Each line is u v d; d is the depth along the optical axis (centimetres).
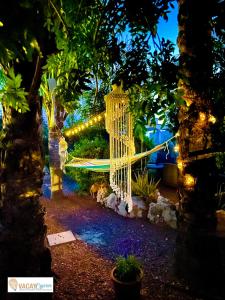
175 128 352
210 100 285
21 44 161
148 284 344
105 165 629
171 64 192
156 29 203
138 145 820
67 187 947
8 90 165
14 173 254
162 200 616
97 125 927
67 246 482
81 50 255
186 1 271
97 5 246
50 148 787
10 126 254
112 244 491
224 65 286
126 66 223
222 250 363
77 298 315
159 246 471
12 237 256
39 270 270
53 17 164
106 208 710
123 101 390
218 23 174
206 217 295
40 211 274
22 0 129
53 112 771
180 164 305
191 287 310
